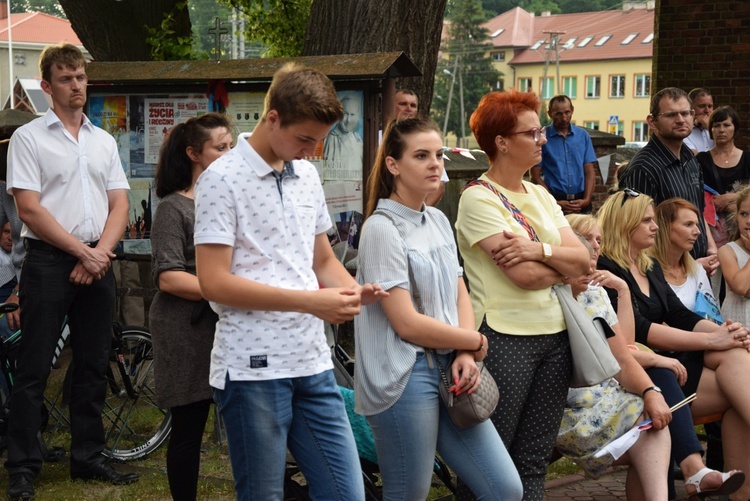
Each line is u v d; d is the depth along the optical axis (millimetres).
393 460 3551
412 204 3604
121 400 5703
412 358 3506
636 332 4992
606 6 111062
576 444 4465
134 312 6930
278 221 3109
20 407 4863
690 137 8836
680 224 5359
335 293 3020
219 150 4438
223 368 3111
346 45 8023
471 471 3572
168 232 4355
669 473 4809
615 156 12062
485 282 3961
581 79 97875
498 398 3586
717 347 4863
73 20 11297
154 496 4891
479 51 102688
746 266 5609
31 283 4879
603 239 5129
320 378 3199
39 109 47625
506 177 4031
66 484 5016
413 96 7164
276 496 3160
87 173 5016
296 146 3023
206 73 6480
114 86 6691
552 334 3936
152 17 11242
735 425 4914
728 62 11305
